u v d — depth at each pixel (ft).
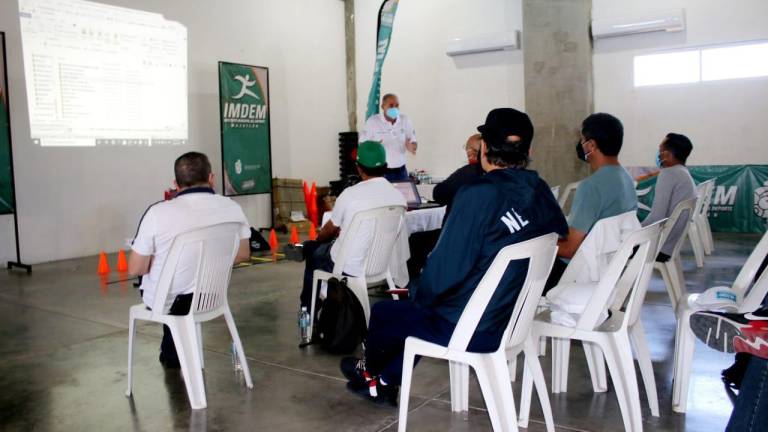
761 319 5.40
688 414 8.81
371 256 12.14
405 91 33.53
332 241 13.14
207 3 27.50
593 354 9.71
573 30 27.35
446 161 32.76
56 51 22.13
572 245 9.58
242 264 21.35
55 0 21.98
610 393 9.72
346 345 11.67
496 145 7.18
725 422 8.52
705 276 17.92
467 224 6.86
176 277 9.25
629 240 7.87
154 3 25.22
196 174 9.73
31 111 21.68
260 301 16.14
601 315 8.42
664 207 14.17
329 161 34.55
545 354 11.62
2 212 20.31
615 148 9.73
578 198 9.68
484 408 9.25
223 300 9.95
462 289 7.18
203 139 27.61
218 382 10.50
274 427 8.73
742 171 25.49
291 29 31.86
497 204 6.88
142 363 11.62
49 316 15.14
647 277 8.48
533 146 28.50
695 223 19.19
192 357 9.41
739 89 25.46
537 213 7.13
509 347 7.44
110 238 24.34
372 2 34.06
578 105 27.55
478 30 31.04
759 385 5.52
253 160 28.32
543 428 8.50
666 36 26.53
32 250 22.13
